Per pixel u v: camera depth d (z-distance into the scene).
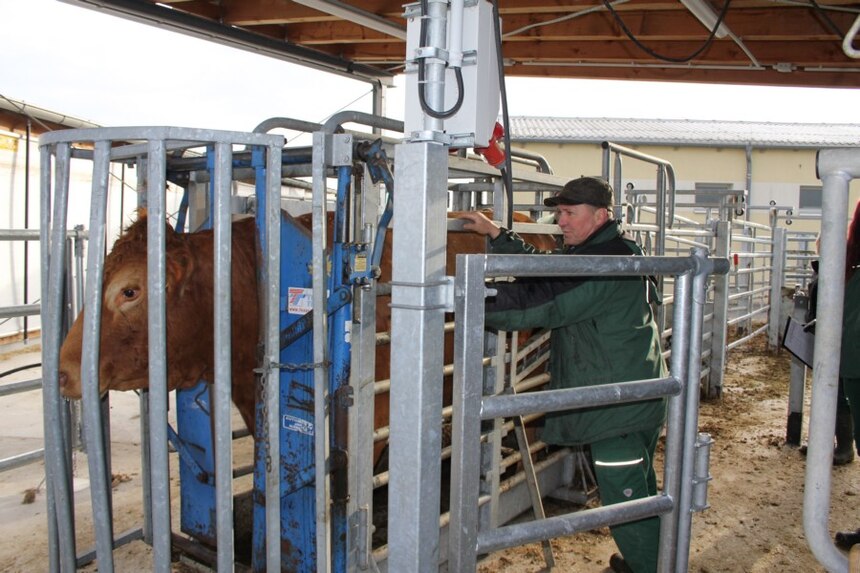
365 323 2.33
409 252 1.48
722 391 6.62
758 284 11.88
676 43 4.91
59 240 2.06
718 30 4.24
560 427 2.61
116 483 4.05
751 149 15.91
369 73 5.55
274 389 2.10
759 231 13.68
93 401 1.99
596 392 1.74
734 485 4.31
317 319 2.10
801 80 5.30
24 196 8.52
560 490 3.89
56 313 2.08
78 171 9.23
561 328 2.64
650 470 2.76
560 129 17.48
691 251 1.95
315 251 2.08
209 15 4.53
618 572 3.10
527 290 2.28
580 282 2.31
